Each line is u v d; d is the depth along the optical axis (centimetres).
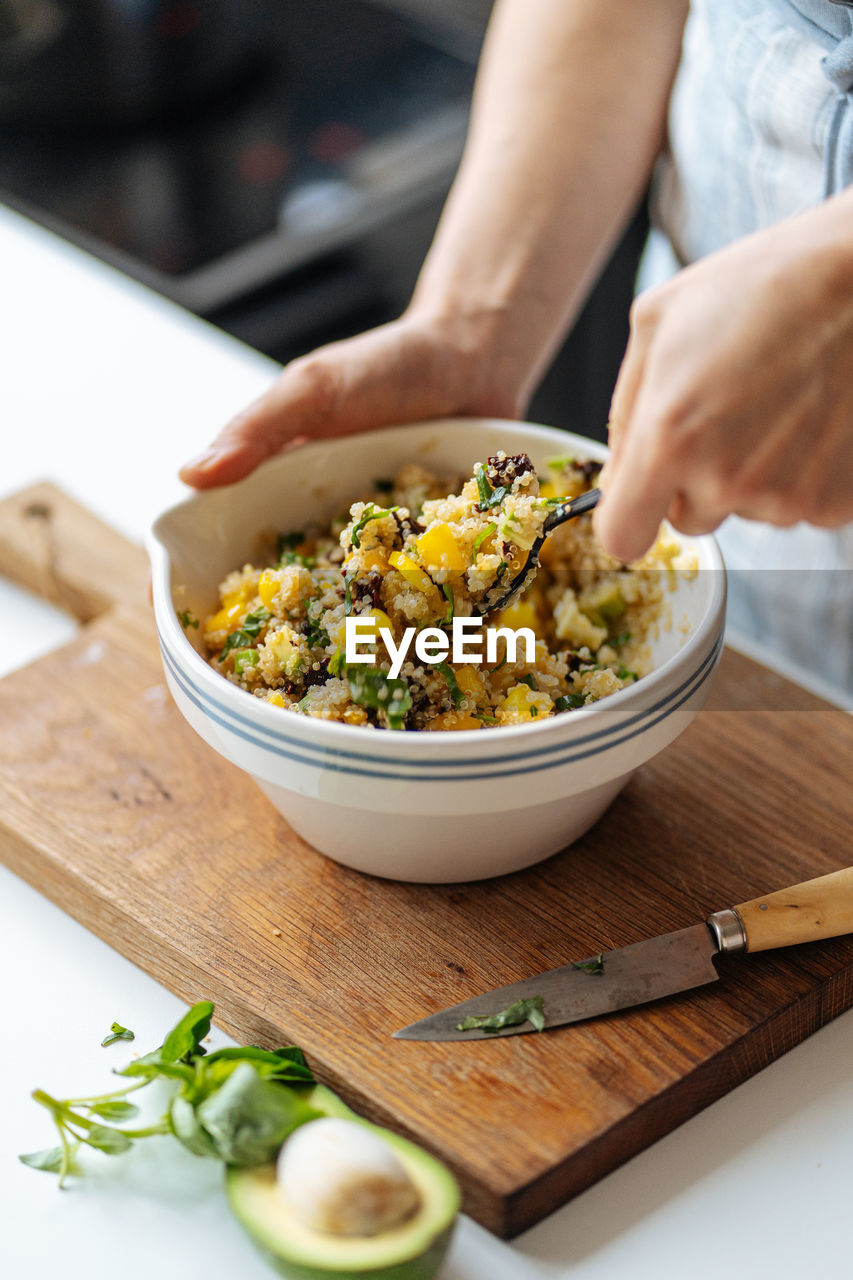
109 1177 59
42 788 72
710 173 83
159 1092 61
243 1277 56
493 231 83
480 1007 62
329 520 76
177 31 137
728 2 78
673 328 56
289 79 150
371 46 154
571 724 59
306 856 69
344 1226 54
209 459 72
